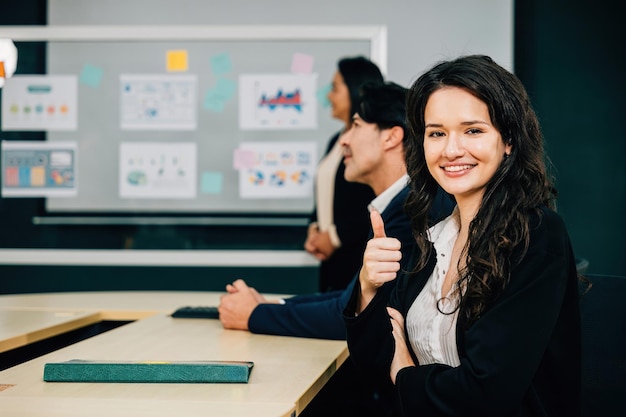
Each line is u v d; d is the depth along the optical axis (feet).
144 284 11.91
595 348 4.83
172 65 11.73
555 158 11.42
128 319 7.34
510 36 11.75
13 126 11.81
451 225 4.72
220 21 11.91
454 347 4.34
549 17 11.51
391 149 6.52
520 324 3.89
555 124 11.44
